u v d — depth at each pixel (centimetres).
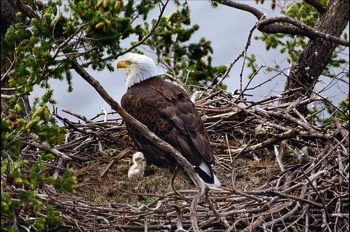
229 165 1524
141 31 1212
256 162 1535
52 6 1202
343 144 1395
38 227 1150
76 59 1201
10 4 1497
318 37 1566
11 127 1160
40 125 1159
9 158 1181
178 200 1357
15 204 1145
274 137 1484
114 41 1185
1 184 1152
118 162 1573
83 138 1573
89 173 1532
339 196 1271
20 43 1210
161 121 1429
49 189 1347
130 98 1488
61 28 1207
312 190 1327
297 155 1473
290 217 1294
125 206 1350
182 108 1436
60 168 1491
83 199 1422
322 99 1545
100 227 1306
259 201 1287
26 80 1189
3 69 1391
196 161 1377
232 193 1297
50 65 1197
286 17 1567
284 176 1429
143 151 1483
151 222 1322
